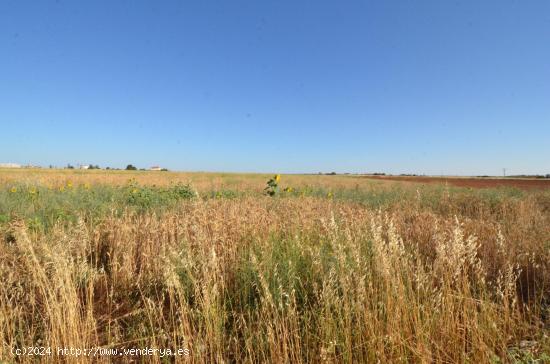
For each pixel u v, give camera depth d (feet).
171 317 9.91
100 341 9.09
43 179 44.11
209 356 8.41
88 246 14.28
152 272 12.28
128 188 36.22
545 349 8.16
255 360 7.97
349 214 19.35
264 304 8.97
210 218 17.20
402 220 20.68
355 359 7.77
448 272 10.16
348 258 11.12
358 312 8.29
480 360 7.67
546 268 12.57
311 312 9.41
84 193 30.96
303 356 8.18
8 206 23.00
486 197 33.60
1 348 7.69
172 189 36.24
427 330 8.41
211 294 9.32
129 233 15.40
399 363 7.52
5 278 11.07
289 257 11.66
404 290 9.06
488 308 9.29
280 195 36.04
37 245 13.57
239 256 12.41
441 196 34.81
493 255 14.14
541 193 42.88
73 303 8.36
